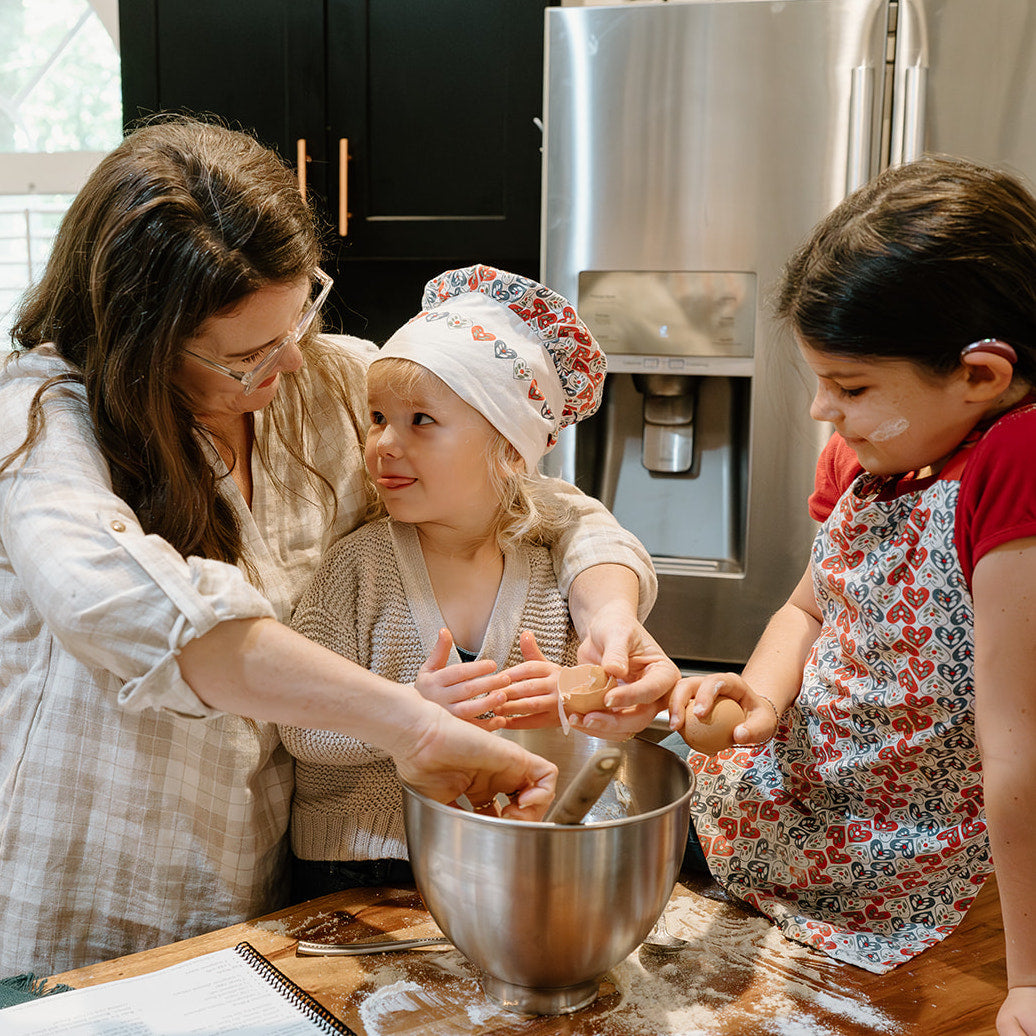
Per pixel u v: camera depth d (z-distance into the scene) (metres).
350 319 2.63
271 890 1.02
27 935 0.93
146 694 0.72
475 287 1.01
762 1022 0.79
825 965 0.88
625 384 2.07
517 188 2.27
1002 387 0.74
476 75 2.24
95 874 0.94
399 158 2.30
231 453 0.98
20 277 2.64
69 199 2.64
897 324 0.73
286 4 2.27
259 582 0.96
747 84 1.88
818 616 1.07
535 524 1.03
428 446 0.95
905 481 0.87
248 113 2.32
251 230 0.81
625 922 0.76
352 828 0.98
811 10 1.84
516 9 2.21
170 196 0.79
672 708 0.90
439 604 1.03
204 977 0.81
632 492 2.11
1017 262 0.74
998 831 0.75
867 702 0.90
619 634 0.91
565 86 1.95
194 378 0.87
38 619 0.91
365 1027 0.77
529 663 0.90
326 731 0.85
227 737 0.93
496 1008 0.80
